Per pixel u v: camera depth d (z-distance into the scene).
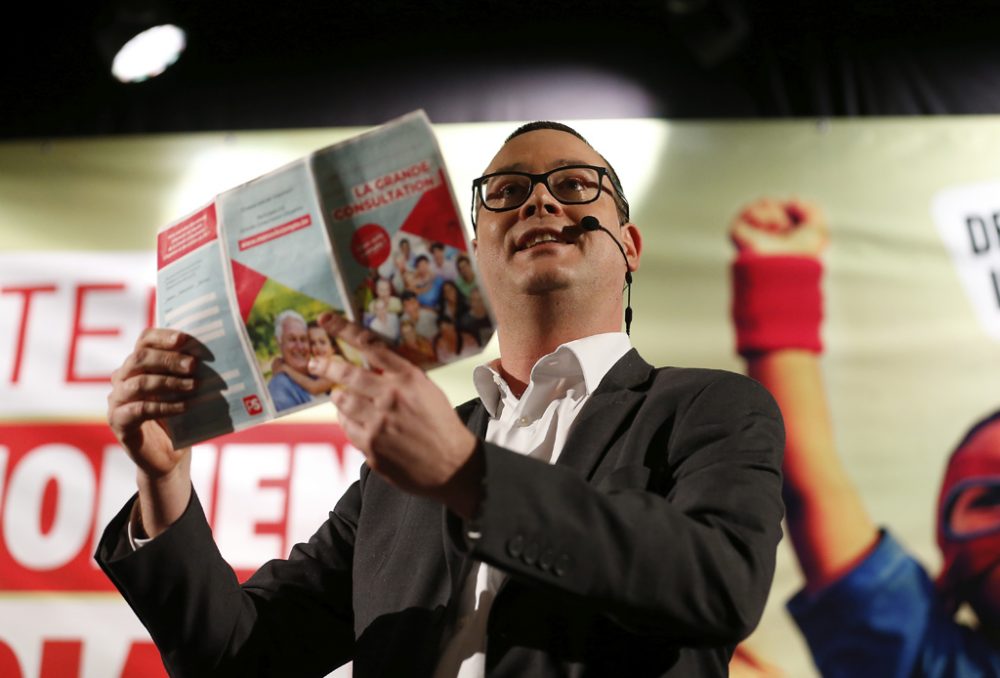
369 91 2.66
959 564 2.13
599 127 2.55
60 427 2.38
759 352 2.32
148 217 2.55
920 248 2.39
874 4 2.64
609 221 1.22
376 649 0.95
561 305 1.16
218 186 2.58
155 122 2.64
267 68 2.68
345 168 0.91
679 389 1.01
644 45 2.65
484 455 0.80
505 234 1.20
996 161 2.46
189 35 2.69
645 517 0.81
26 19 2.71
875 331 2.32
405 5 2.70
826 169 2.46
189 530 1.02
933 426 2.24
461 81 2.65
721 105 2.58
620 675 0.85
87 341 2.44
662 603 0.79
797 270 2.38
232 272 0.94
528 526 0.78
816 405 2.27
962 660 2.06
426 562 0.97
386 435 0.78
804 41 2.62
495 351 2.33
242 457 2.30
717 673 0.92
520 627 0.88
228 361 0.92
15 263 2.51
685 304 2.37
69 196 2.57
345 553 1.17
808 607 2.12
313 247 0.91
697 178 2.47
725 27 2.57
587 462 0.98
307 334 0.90
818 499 2.19
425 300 0.87
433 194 0.89
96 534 2.29
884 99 2.56
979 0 2.63
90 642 2.21
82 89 2.67
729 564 0.82
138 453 0.98
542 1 2.68
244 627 1.06
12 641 2.21
